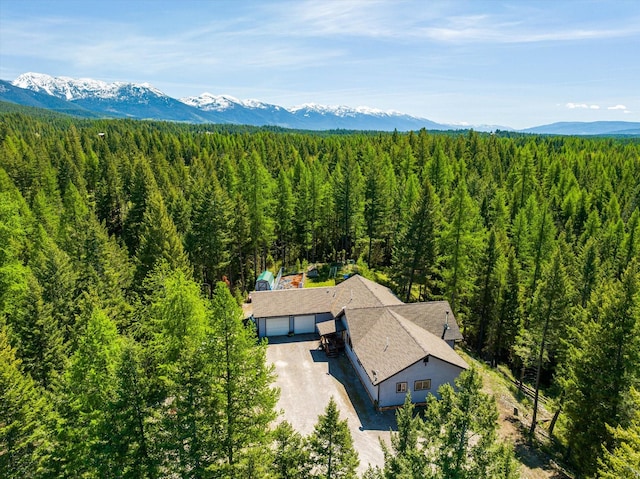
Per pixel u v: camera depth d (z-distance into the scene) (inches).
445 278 1803.6
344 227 2564.0
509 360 1796.3
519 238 2209.6
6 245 1274.6
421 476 618.2
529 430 1188.5
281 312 1647.4
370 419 1153.4
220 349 690.2
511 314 1656.0
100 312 866.8
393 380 1189.1
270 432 746.8
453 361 1235.2
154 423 696.4
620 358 934.4
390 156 3688.5
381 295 1663.4
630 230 2171.5
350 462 706.8
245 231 2142.0
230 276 2256.4
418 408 1213.7
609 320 957.2
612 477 689.0
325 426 701.9
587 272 1679.4
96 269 1534.2
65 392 826.8
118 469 666.2
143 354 807.7
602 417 941.8
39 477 748.0
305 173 2701.8
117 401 665.0
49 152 3821.4
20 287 1226.6
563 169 3688.5
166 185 2970.0
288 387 1298.0
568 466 1064.2
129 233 2346.2
